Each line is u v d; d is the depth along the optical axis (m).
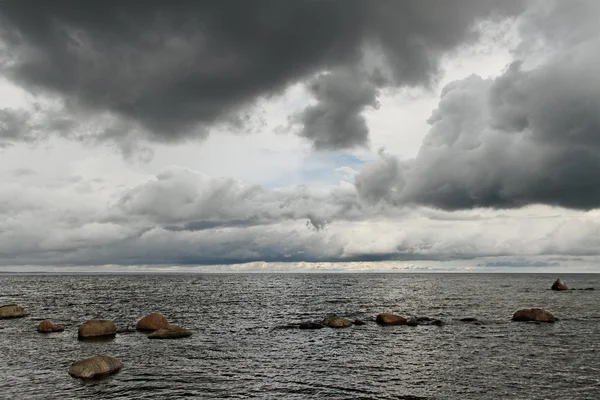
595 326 43.12
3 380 23.75
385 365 27.83
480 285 143.25
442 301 75.44
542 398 21.19
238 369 26.70
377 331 40.97
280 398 21.09
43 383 23.22
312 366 27.55
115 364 26.09
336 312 59.50
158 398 20.88
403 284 156.12
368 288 126.81
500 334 38.84
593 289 110.06
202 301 78.00
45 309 62.44
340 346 33.97
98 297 87.50
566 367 27.09
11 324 45.47
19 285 143.38
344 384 23.56
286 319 51.56
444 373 25.83
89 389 22.20
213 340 36.38
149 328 40.22
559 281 108.19
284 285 151.38
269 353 31.33
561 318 49.28
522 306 64.94
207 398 20.97
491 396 21.48
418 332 40.28
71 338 36.62
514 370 26.41
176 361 28.58
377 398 21.19
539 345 33.88
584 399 21.00
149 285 148.25
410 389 22.66
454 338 37.06
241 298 86.00
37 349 32.06
